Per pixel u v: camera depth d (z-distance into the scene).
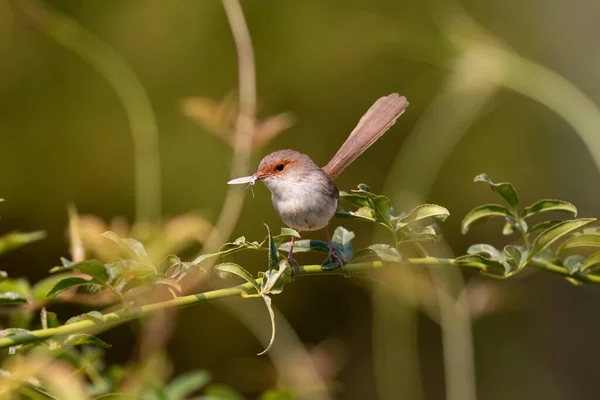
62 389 3.12
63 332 3.34
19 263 12.81
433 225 4.22
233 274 3.71
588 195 15.51
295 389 6.70
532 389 14.72
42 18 10.36
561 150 15.64
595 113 10.51
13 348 3.43
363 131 6.03
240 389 12.36
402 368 10.08
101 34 13.30
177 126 13.10
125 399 3.53
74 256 4.25
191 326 12.93
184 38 13.55
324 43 14.15
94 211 12.95
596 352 15.12
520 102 15.31
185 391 4.57
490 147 15.05
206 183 12.77
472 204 14.73
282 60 14.02
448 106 11.37
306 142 13.88
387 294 9.97
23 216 12.81
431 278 8.95
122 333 12.70
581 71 16.11
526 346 14.98
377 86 14.24
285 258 3.84
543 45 16.16
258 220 12.97
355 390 13.93
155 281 3.50
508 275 4.14
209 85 13.43
